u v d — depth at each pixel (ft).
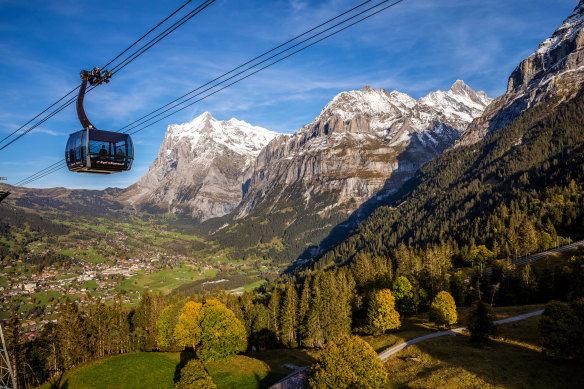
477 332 240.53
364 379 187.62
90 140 86.17
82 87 87.66
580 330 185.06
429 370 214.69
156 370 245.04
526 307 308.40
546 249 463.42
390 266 478.59
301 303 345.72
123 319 349.41
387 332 309.22
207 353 259.19
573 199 554.05
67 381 233.96
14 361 250.16
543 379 177.78
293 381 228.84
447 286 378.53
